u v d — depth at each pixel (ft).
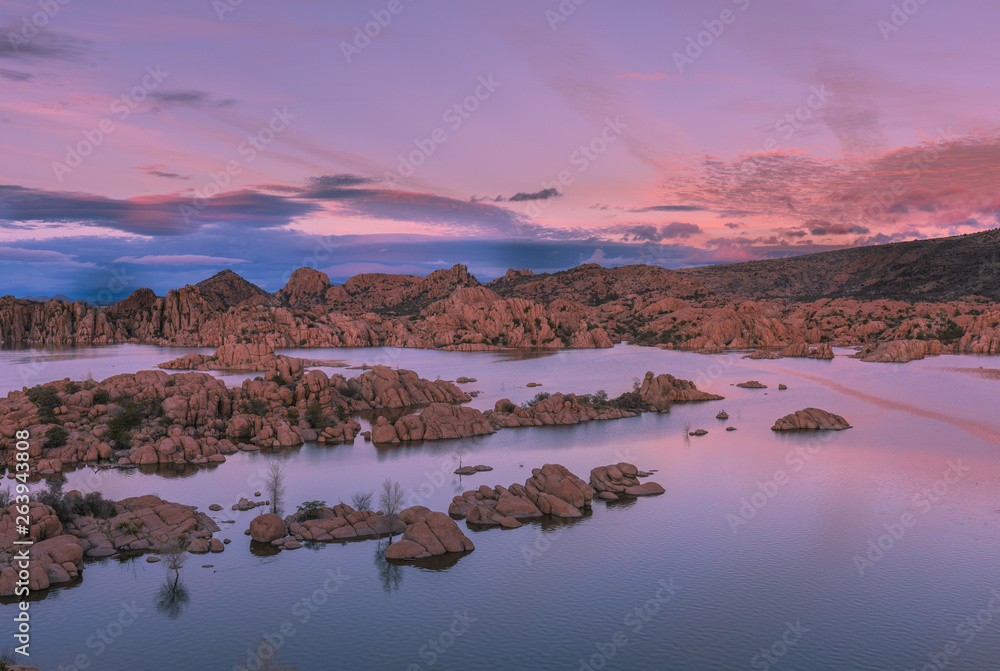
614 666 199.00
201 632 217.15
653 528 304.91
